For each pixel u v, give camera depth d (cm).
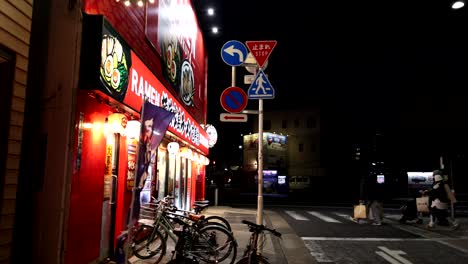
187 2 1497
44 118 554
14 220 486
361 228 1441
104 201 707
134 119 860
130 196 838
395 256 909
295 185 5362
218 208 2320
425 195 1553
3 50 461
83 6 583
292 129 5528
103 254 710
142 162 518
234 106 880
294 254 919
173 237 747
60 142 548
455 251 973
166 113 570
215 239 741
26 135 553
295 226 1505
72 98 557
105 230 720
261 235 718
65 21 567
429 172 4741
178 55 1315
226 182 6819
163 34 1096
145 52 925
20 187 544
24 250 533
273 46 860
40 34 567
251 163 5462
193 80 1664
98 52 572
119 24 743
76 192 578
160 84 975
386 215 2053
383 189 1566
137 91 777
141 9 891
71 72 559
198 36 1884
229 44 955
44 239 533
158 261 731
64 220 540
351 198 4041
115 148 777
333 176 5328
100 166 676
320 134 5319
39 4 572
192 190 1756
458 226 1432
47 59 563
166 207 784
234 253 755
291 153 5491
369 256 909
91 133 634
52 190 540
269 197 4375
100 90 580
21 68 488
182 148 1395
